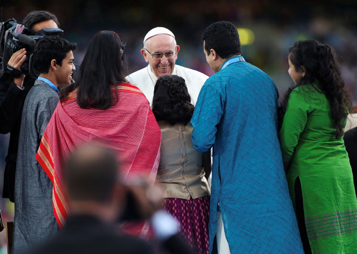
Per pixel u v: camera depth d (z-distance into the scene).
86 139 8.20
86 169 4.50
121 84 8.55
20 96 9.92
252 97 8.78
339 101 8.77
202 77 12.77
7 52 10.23
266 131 8.77
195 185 9.09
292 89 9.03
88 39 54.34
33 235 9.05
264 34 56.50
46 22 11.49
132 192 6.23
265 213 8.53
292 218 8.69
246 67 9.08
